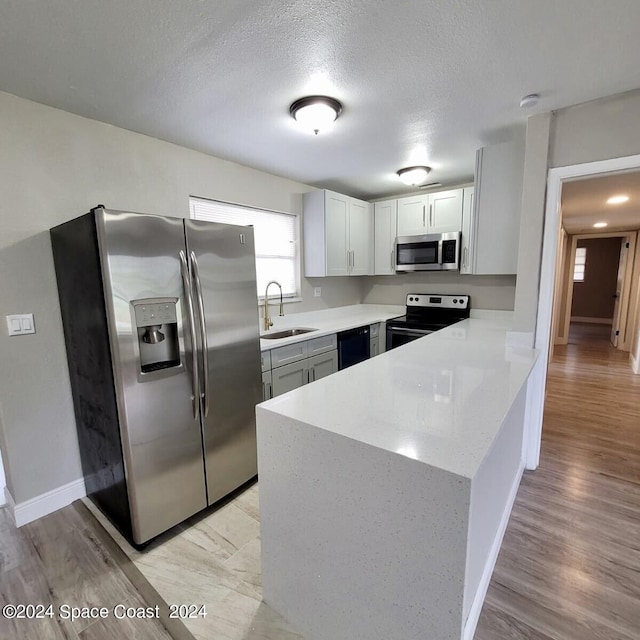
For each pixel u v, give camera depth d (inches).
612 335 252.1
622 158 76.0
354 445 41.8
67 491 83.3
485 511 54.7
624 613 54.5
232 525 76.8
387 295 177.0
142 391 67.4
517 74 67.1
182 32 54.3
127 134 89.2
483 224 100.8
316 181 141.0
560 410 132.3
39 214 76.1
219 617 55.7
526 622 53.3
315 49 58.9
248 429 88.7
